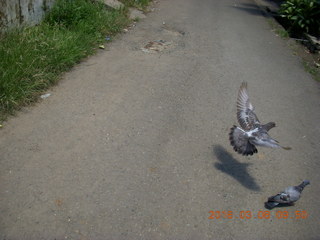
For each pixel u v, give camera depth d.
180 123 2.06
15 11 2.50
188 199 1.56
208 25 3.90
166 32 3.49
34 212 1.40
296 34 4.12
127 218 1.43
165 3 4.53
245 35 3.76
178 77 2.60
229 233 1.42
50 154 1.71
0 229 1.32
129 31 3.35
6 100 1.97
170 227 1.42
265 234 1.44
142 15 3.86
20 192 1.48
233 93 2.48
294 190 1.54
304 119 2.29
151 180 1.63
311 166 1.86
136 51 2.95
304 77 2.93
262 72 2.90
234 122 2.14
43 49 2.36
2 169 1.58
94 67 2.57
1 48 2.18
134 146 1.83
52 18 2.85
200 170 1.73
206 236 1.40
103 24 3.15
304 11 4.09
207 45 3.31
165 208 1.50
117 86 2.36
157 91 2.37
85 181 1.58
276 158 1.89
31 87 2.11
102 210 1.45
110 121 2.00
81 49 2.64
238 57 3.13
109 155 1.75
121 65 2.66
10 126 1.86
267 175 1.76
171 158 1.78
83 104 2.12
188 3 4.71
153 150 1.82
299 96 2.59
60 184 1.54
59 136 1.83
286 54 3.41
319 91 2.71
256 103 2.40
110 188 1.56
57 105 2.08
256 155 1.89
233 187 1.66
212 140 1.96
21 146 1.73
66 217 1.40
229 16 4.39
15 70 2.09
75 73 2.46
